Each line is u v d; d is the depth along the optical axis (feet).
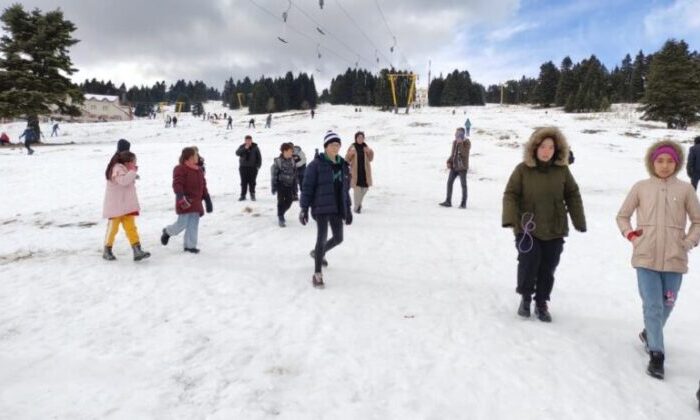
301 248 27.43
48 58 130.21
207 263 23.53
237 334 15.31
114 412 10.67
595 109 255.29
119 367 12.76
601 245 30.37
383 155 94.73
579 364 14.24
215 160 80.64
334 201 20.22
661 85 176.55
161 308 17.37
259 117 253.65
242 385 12.14
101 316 16.40
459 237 31.60
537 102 337.31
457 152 42.80
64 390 11.49
